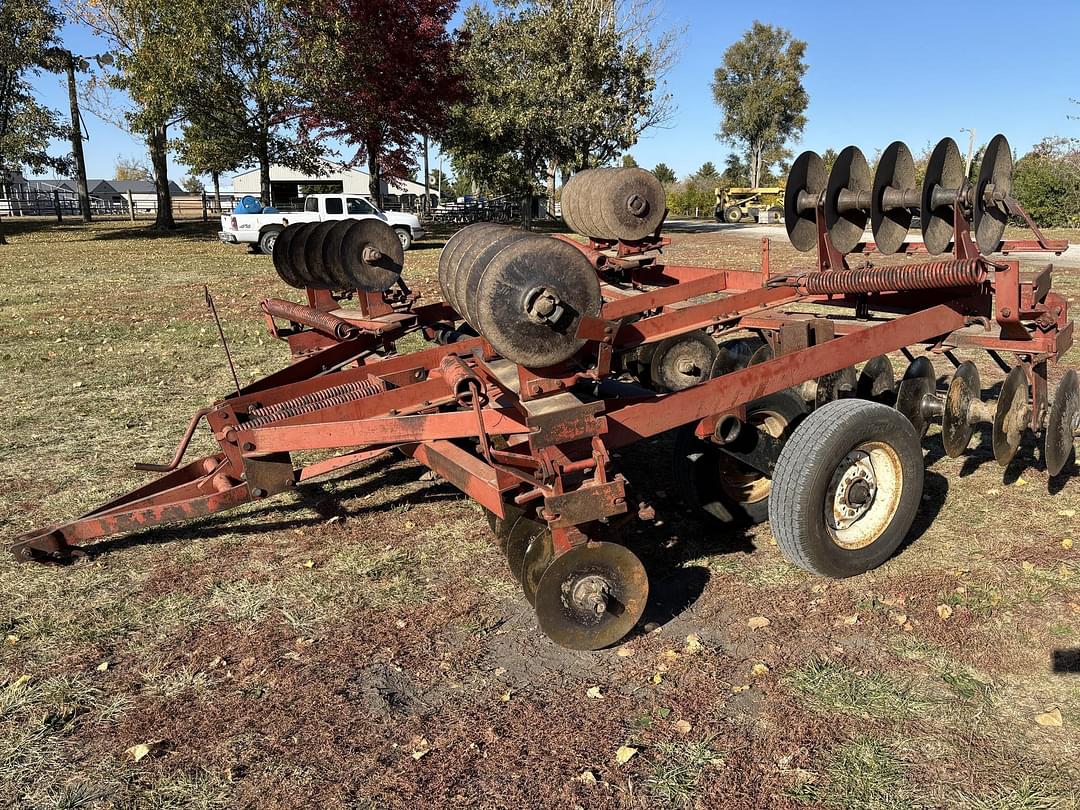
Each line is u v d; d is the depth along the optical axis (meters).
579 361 3.55
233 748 2.97
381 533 4.78
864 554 4.00
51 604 4.01
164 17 26.69
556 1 36.25
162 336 10.96
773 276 6.30
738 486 4.76
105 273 19.33
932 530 4.61
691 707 3.13
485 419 3.79
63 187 88.06
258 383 5.39
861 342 4.32
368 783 2.78
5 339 10.74
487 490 3.38
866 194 4.78
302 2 26.17
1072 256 19.64
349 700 3.24
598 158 38.38
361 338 5.95
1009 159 4.70
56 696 3.29
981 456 5.72
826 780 2.73
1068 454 5.14
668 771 2.80
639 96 37.66
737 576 4.16
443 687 3.31
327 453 6.18
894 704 3.11
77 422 6.95
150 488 4.50
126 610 3.96
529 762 2.86
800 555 3.82
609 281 7.82
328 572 4.32
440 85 27.92
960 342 4.93
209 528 4.88
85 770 2.88
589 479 3.51
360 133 28.33
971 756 2.83
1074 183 31.72
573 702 3.19
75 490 5.43
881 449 3.99
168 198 36.34
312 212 25.56
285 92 27.23
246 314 12.91
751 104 74.06
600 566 3.35
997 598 3.83
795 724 3.02
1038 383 5.02
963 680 3.26
